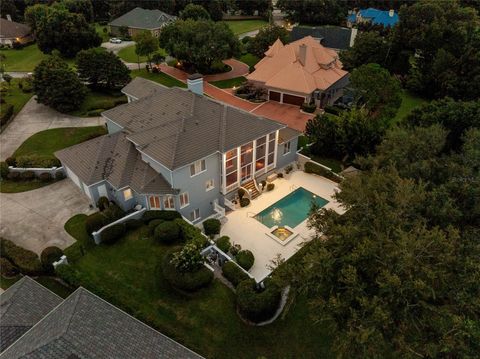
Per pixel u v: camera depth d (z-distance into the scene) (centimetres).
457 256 2016
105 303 1956
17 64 7925
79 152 3569
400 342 1688
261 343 2280
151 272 2719
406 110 6100
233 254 2903
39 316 2050
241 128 3491
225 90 6750
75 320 1748
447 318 1744
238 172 3547
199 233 2977
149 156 3152
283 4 12512
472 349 1678
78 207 3428
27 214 3338
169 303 2489
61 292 2589
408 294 1786
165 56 8456
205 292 2570
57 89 5294
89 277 2670
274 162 3950
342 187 2500
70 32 7925
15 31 9469
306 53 6238
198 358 1822
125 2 11969
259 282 2622
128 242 2998
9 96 6006
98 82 6475
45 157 4038
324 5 12125
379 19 10806
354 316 1731
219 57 7012
